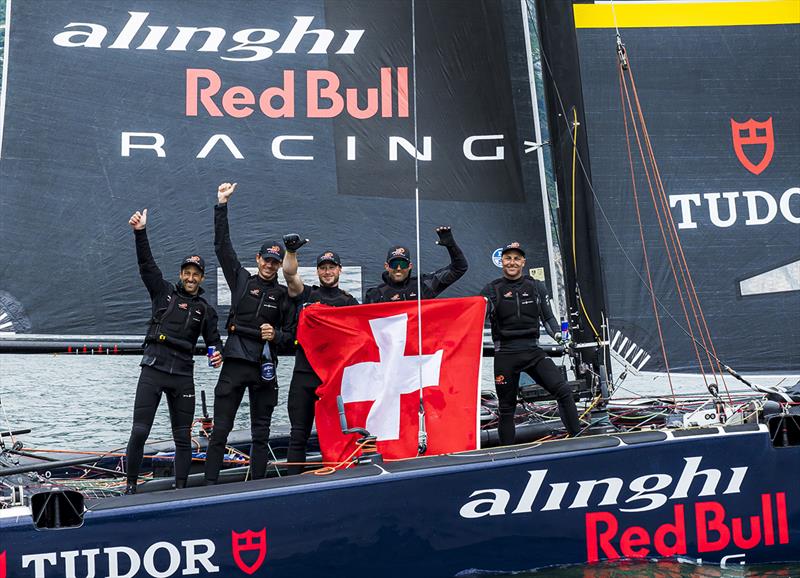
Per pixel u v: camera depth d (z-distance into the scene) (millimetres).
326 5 23250
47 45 22422
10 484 19219
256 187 22797
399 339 19531
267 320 19375
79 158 22312
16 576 16219
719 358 23984
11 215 21969
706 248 24250
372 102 23172
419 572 17672
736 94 24734
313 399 19828
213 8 22984
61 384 39531
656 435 18766
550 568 18125
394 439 19281
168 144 22625
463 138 23312
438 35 23391
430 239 23031
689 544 18562
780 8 25016
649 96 24672
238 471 20312
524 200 23312
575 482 18250
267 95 22984
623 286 24047
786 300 24141
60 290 22016
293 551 17203
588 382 21406
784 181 24500
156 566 16703
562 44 22016
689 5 24922
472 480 17891
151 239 22391
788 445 19016
